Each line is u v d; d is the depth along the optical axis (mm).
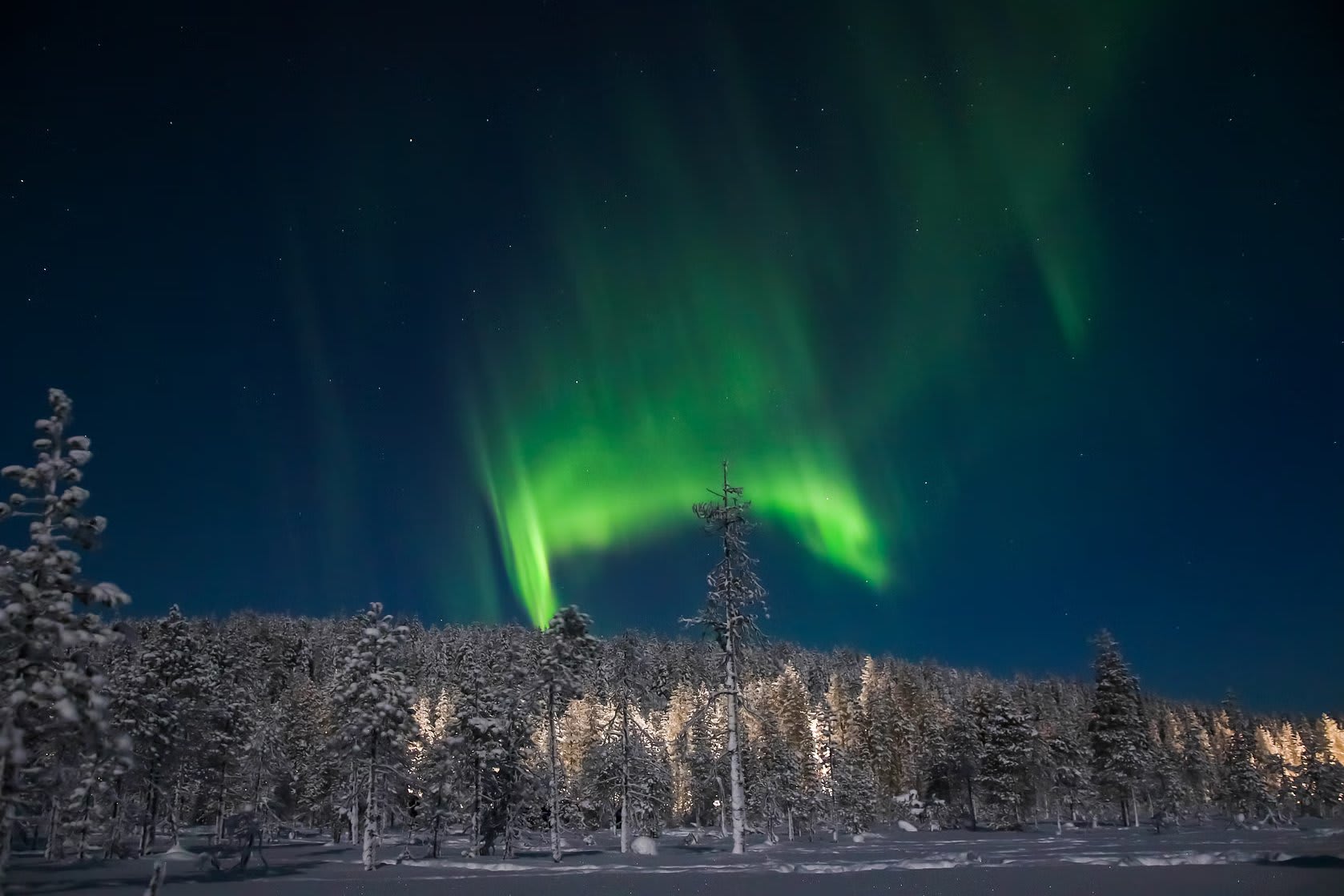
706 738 76562
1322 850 28156
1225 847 33969
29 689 21484
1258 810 76688
